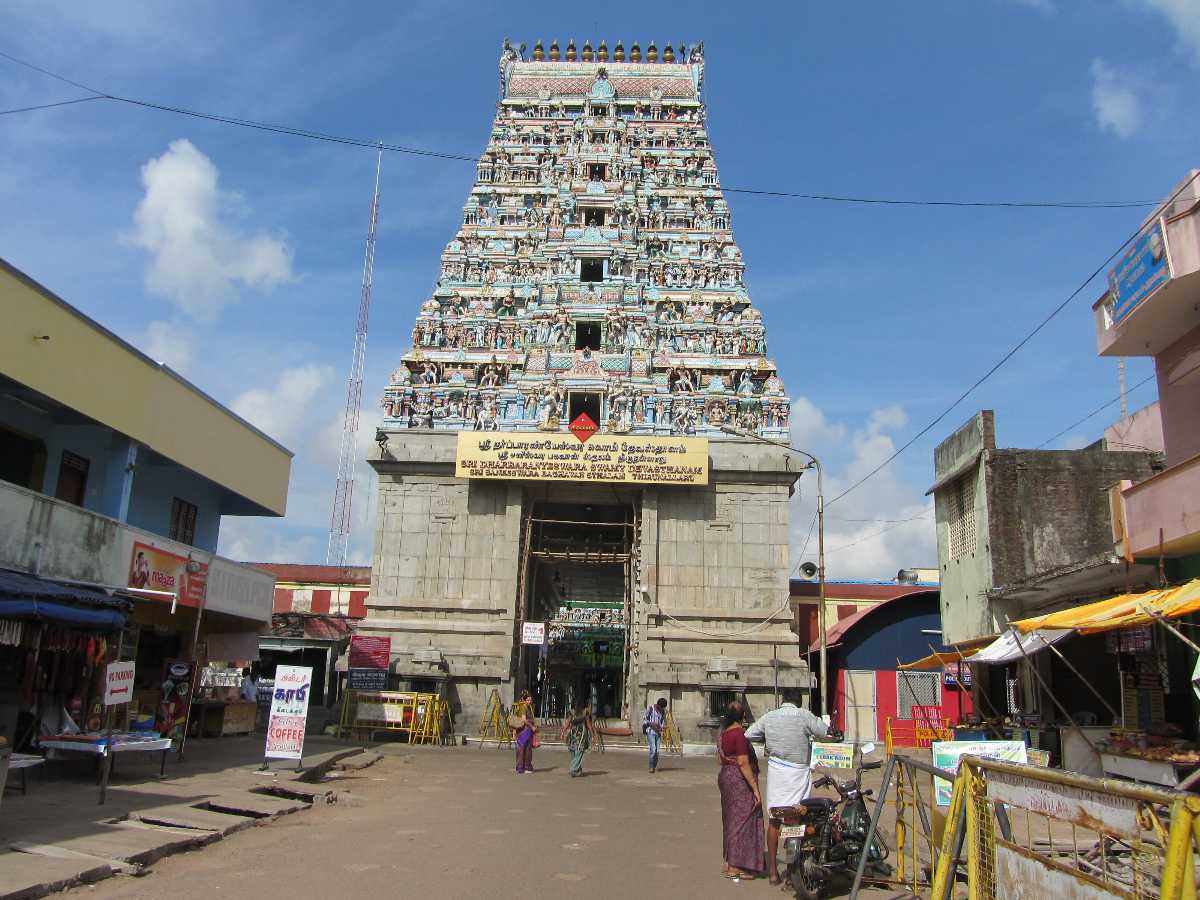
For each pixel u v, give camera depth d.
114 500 21.61
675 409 40.88
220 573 25.48
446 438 39.78
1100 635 23.52
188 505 27.88
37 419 20.84
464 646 37.31
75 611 15.81
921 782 20.95
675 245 45.09
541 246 44.84
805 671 36.41
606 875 11.06
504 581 38.09
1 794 10.71
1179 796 5.23
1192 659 18.34
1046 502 26.44
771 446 39.53
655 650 37.22
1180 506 16.77
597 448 38.38
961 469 28.55
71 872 9.59
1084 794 6.42
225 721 27.98
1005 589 25.02
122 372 21.56
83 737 15.62
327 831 13.60
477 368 41.97
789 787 10.94
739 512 38.88
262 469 29.59
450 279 44.28
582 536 46.22
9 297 17.70
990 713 27.17
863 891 10.23
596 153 46.44
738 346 42.31
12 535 16.86
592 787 21.25
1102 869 6.28
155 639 26.31
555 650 44.00
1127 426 30.69
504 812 16.38
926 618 37.78
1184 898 5.03
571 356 41.78
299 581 53.69
